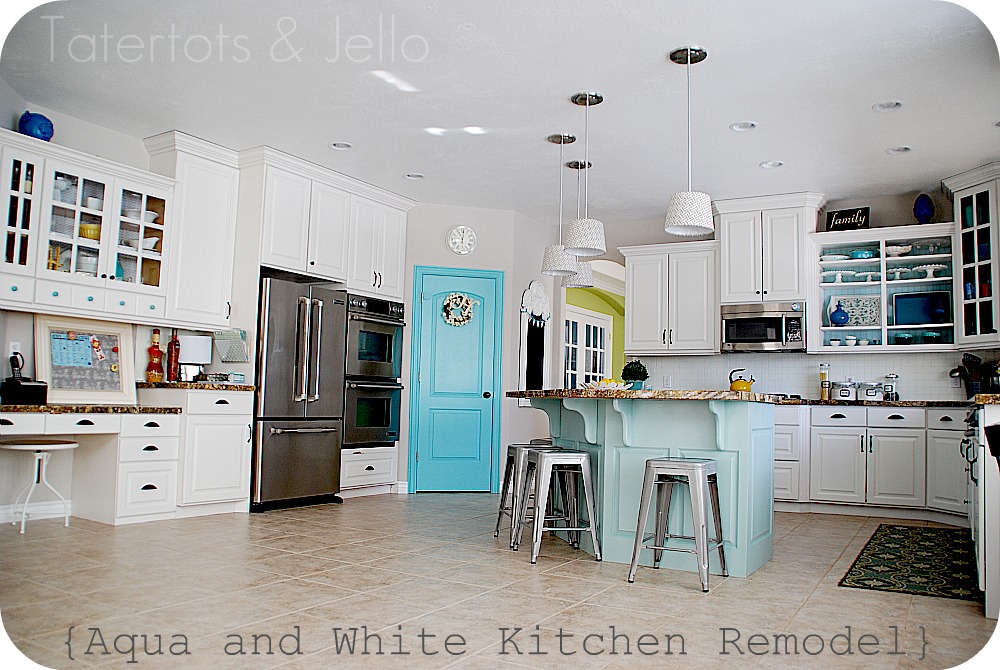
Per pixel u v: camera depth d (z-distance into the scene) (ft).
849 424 19.76
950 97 14.40
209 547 13.55
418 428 22.66
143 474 16.01
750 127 16.25
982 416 10.36
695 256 22.81
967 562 13.67
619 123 16.16
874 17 11.53
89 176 15.57
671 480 12.54
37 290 14.65
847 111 15.20
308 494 19.11
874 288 21.17
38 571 11.44
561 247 16.22
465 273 23.35
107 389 16.34
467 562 12.87
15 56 13.44
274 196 18.62
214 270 18.15
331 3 11.50
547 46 12.74
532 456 14.69
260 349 18.22
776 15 11.55
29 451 15.56
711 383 23.27
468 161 19.02
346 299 20.35
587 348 34.17
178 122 16.65
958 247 19.07
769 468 13.85
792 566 13.20
